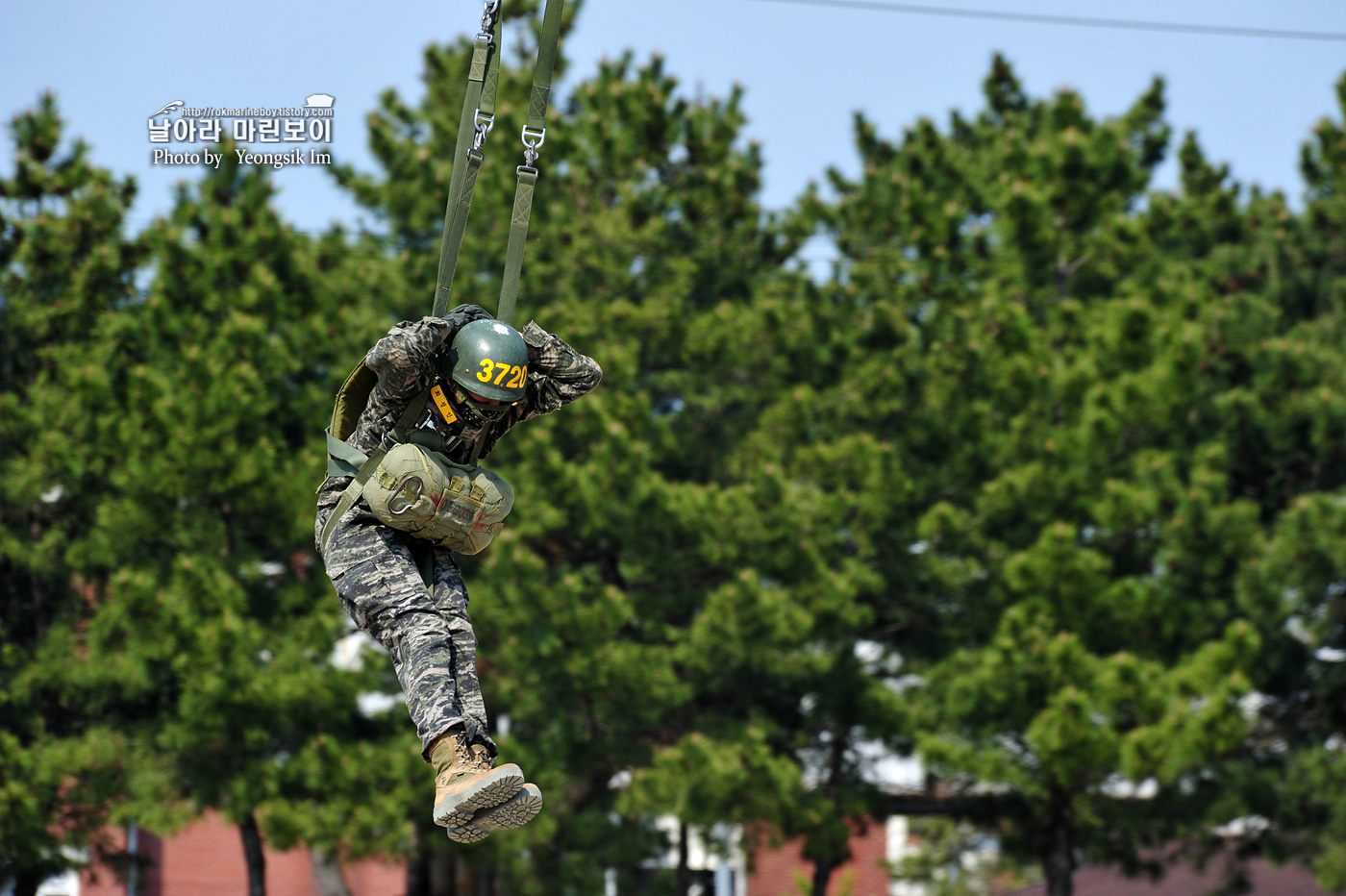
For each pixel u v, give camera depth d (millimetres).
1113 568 54719
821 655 51469
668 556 51000
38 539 52969
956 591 55312
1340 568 48312
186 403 45906
